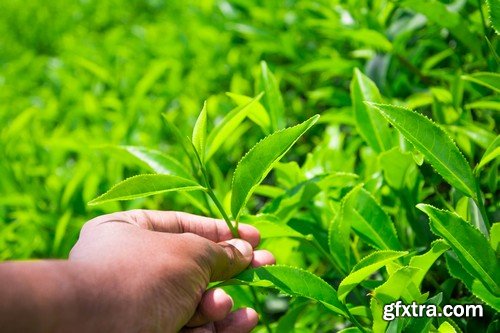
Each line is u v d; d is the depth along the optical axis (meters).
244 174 0.49
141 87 0.82
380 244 0.53
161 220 0.54
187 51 1.00
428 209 0.46
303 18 0.88
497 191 0.62
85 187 0.73
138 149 0.60
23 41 1.41
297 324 0.59
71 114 0.93
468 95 0.69
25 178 0.81
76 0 1.41
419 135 0.48
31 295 0.43
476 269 0.47
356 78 0.59
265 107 0.62
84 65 0.94
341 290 0.48
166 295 0.46
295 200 0.56
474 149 0.63
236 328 0.53
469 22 0.66
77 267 0.45
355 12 0.75
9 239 0.75
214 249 0.49
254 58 0.92
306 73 0.88
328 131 0.68
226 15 0.97
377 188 0.59
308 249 0.58
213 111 0.84
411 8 0.62
